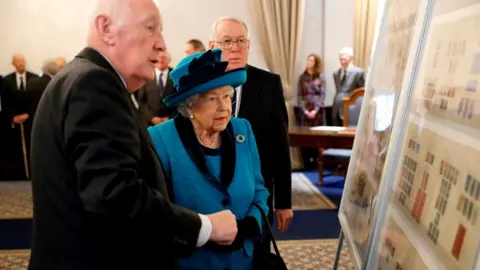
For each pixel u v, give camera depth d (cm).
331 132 434
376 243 101
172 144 129
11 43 587
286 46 635
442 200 73
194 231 101
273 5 629
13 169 550
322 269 297
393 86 110
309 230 372
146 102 484
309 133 431
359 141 144
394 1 126
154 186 102
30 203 448
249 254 133
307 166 629
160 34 104
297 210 425
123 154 89
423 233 78
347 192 149
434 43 87
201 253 126
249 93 187
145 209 90
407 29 106
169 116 487
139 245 101
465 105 69
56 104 94
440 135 77
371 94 136
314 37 649
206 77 123
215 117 126
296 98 648
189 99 126
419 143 86
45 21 589
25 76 543
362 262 108
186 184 126
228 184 129
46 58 591
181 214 100
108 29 100
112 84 93
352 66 614
